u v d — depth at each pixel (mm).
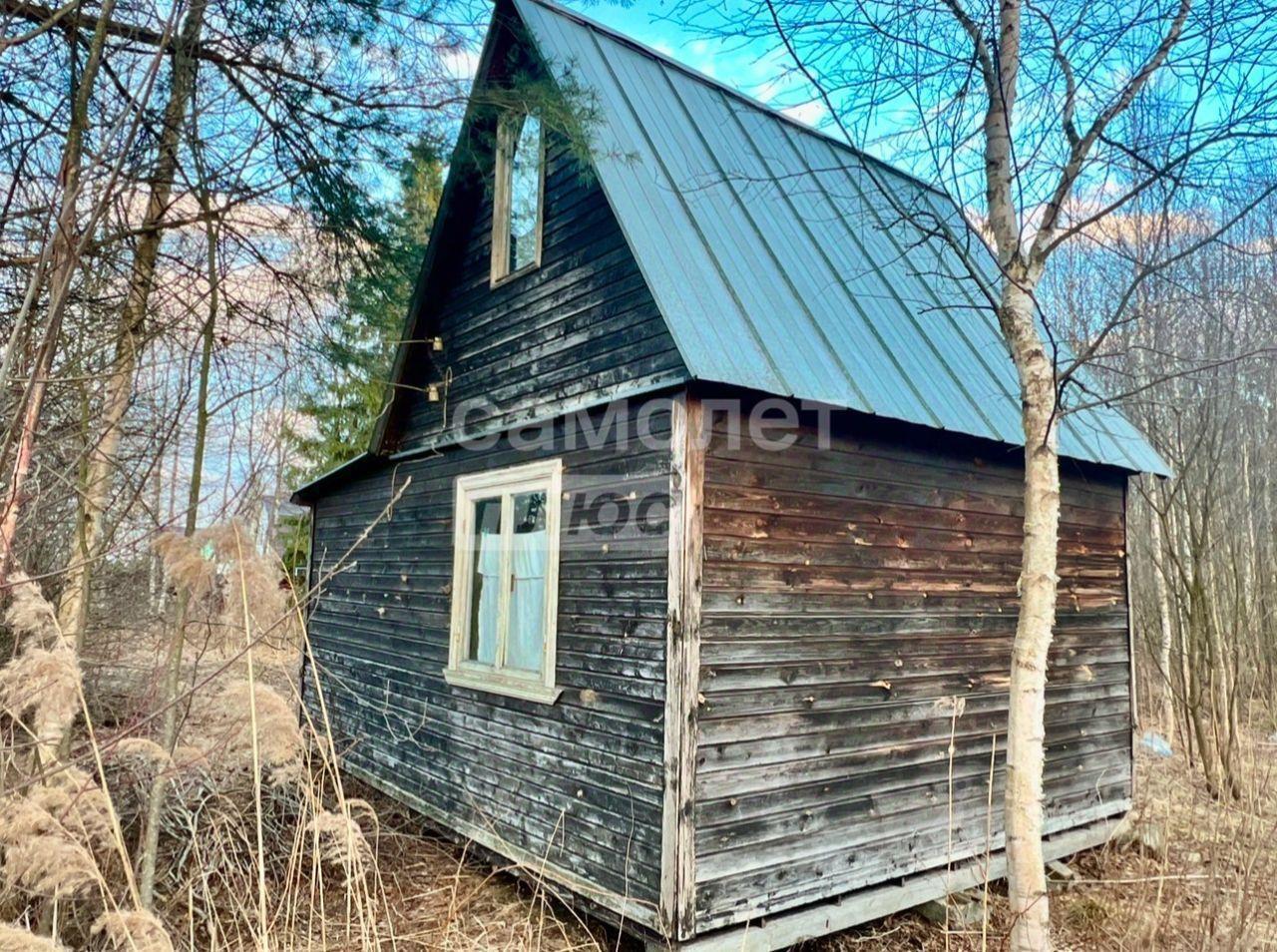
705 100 6656
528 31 5496
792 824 4375
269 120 4332
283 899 3615
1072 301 8508
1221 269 6660
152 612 5199
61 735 3227
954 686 5285
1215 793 4902
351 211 5043
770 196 5973
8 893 2969
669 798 3984
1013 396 5844
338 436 12836
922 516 5234
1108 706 6465
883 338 5336
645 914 4043
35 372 2330
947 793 5164
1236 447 8828
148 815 3979
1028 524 3246
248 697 2992
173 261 4332
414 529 6969
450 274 6918
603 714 4559
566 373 5309
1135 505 11008
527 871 4965
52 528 4281
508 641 5609
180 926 3861
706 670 4133
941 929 4793
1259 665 6223
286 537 9719
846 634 4742
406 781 6559
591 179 5055
